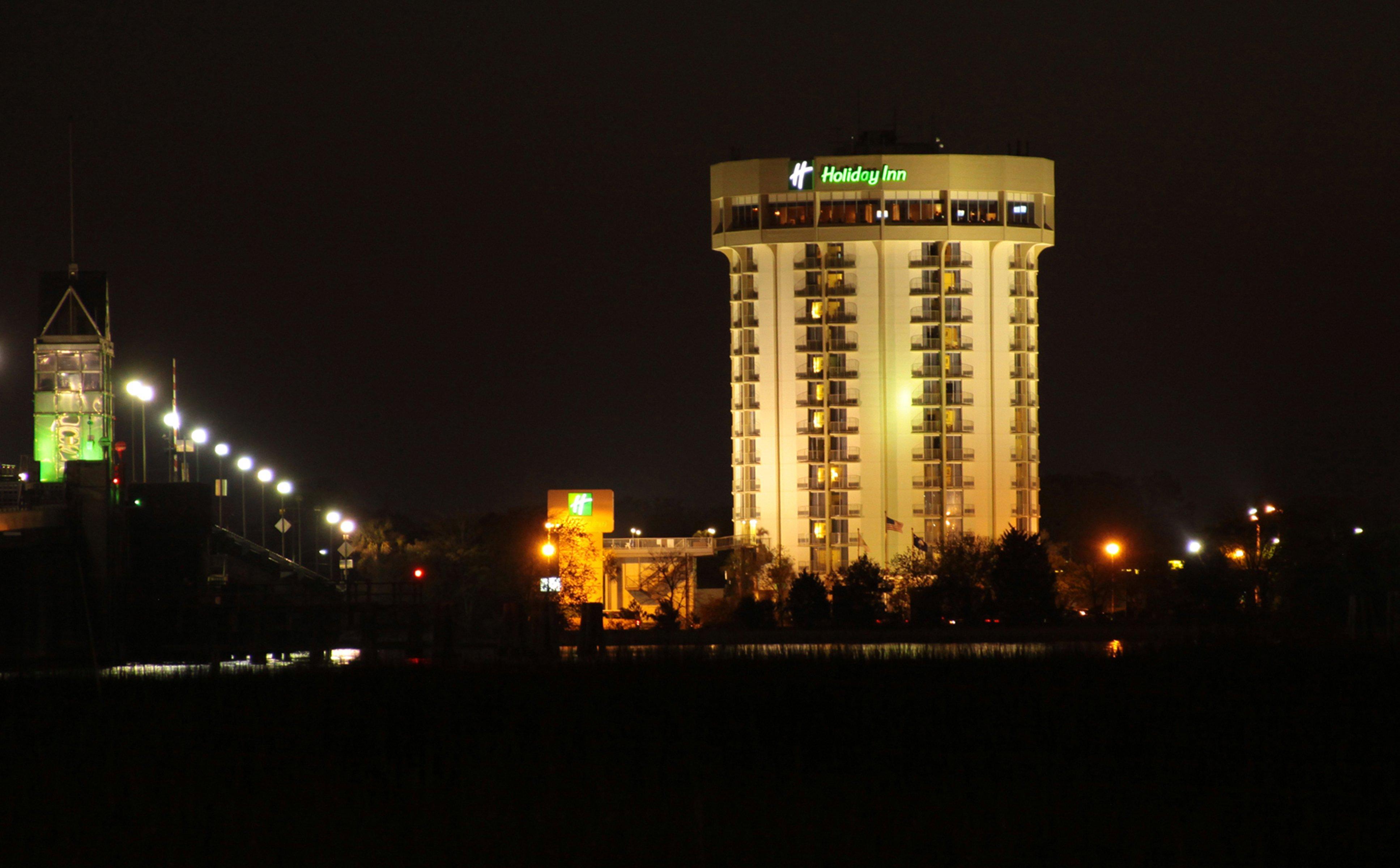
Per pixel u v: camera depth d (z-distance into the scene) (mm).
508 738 83812
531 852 62719
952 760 79312
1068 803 70750
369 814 68000
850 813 68750
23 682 102125
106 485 129000
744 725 86875
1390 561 151750
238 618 134125
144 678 103250
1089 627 148750
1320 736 84000
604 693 95438
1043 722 87438
